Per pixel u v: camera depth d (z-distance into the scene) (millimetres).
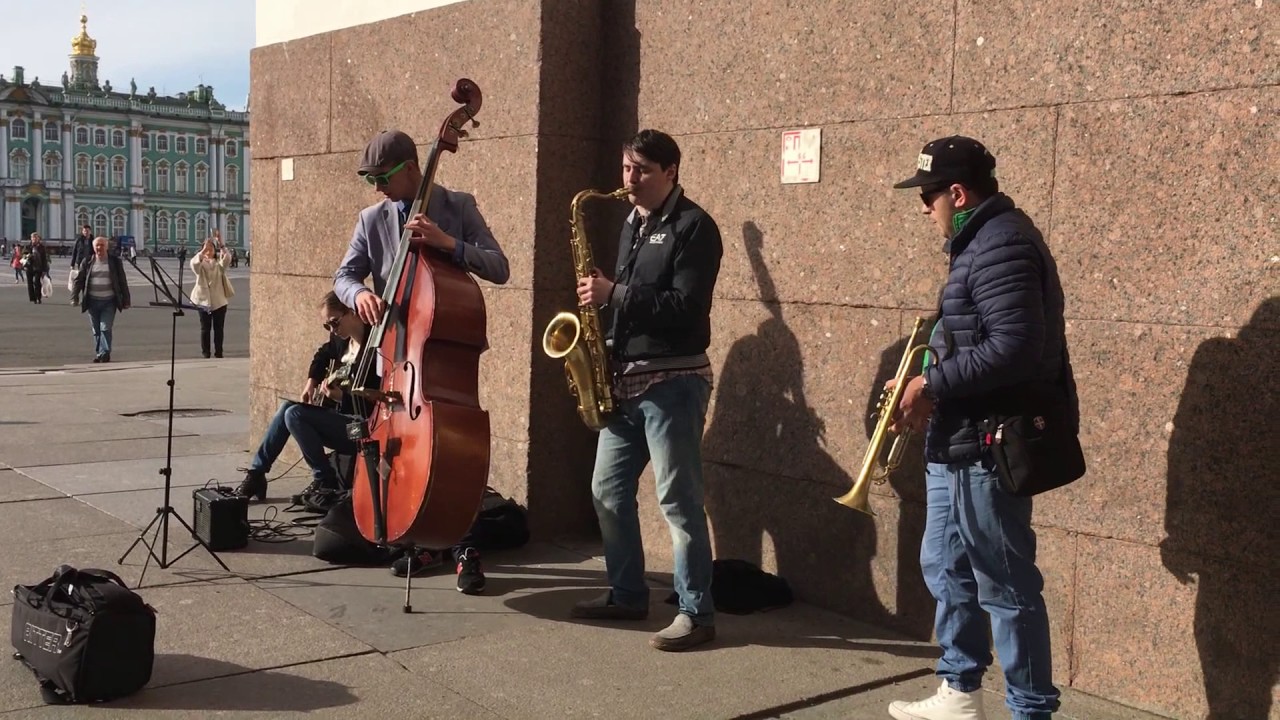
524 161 5738
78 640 3609
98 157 116312
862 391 4672
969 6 4262
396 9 6625
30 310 26312
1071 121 4000
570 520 5988
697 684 4027
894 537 4605
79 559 5277
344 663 4125
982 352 3172
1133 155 3854
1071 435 3279
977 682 3666
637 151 4277
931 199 3398
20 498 6469
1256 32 3557
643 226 4422
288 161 7637
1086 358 3992
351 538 5328
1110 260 3924
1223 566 3695
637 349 4371
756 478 5098
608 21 5750
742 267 5109
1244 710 3670
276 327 7848
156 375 13031
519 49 5734
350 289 4871
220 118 122125
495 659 4211
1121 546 3934
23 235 113750
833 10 4699
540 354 5797
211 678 3943
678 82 5395
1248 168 3592
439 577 5219
